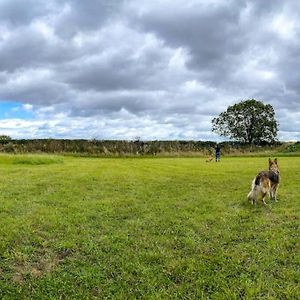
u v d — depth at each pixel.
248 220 12.22
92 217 12.48
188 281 7.65
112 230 11.02
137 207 14.02
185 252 9.22
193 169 29.73
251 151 69.06
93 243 9.74
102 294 7.14
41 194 16.38
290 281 7.51
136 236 10.48
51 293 7.14
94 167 30.81
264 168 30.84
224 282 7.50
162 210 13.58
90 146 60.03
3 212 12.84
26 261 8.61
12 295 7.04
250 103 93.94
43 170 27.05
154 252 9.13
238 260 8.56
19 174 23.97
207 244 9.79
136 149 61.56
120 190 17.98
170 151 62.94
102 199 15.53
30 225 11.26
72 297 7.03
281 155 61.06
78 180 21.16
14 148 56.53
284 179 22.23
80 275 7.87
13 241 9.80
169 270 8.12
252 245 9.62
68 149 58.84
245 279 7.61
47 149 57.75
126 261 8.60
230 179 22.52
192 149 65.62
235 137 96.44
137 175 24.44
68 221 11.84
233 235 10.49
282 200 15.53
